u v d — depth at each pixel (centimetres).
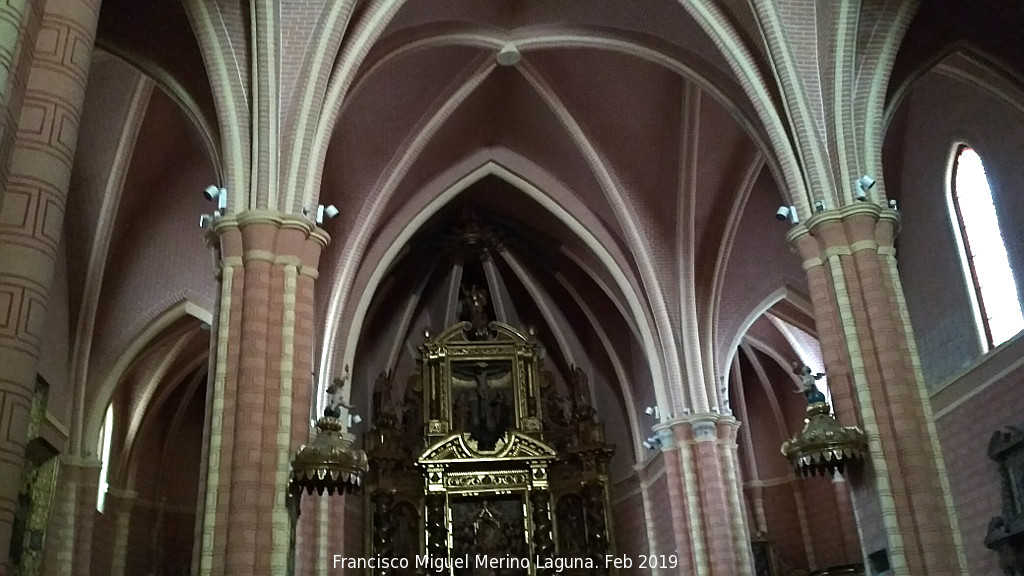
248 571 1178
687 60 1859
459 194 2650
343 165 2161
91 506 2023
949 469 1927
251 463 1232
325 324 2166
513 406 2912
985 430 1805
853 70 1559
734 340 2445
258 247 1359
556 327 3056
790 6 1591
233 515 1203
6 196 609
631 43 1919
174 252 2175
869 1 1573
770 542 2734
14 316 591
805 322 2680
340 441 1290
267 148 1420
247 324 1315
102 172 1980
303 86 1459
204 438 1299
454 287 2992
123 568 2486
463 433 2822
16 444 573
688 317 2344
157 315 2172
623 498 2862
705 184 2278
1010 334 1766
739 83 1673
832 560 2783
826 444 1341
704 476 2248
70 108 652
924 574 1273
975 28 1694
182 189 2148
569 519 2805
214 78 1448
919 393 1380
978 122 1855
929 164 2031
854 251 1466
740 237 2445
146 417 2658
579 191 2447
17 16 609
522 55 2114
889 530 1298
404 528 2742
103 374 2120
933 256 2028
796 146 1568
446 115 2161
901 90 1667
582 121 2241
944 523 1300
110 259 2144
